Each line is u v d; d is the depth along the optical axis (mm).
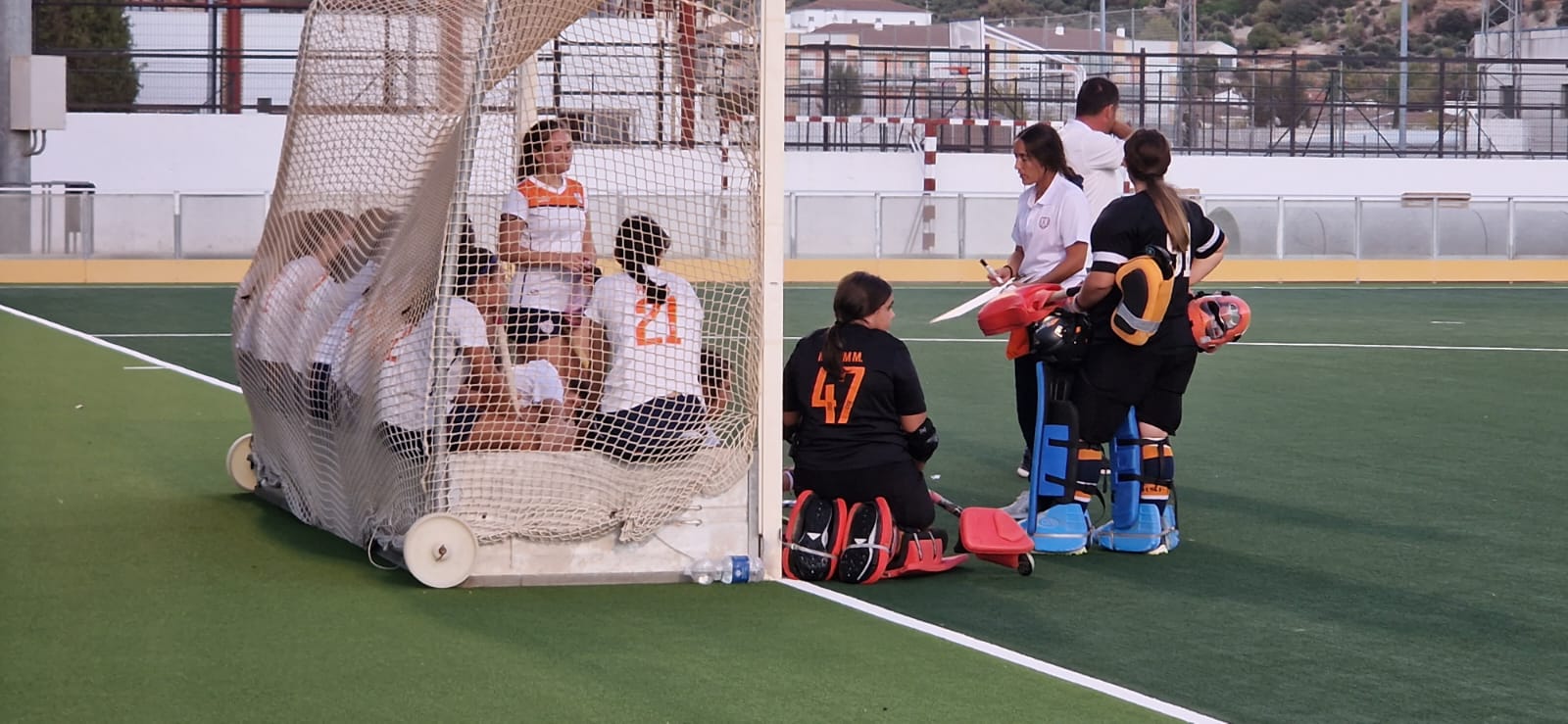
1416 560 23938
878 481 22297
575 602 20516
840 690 16906
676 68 22234
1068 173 27359
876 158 103875
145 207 80750
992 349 55125
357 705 16141
